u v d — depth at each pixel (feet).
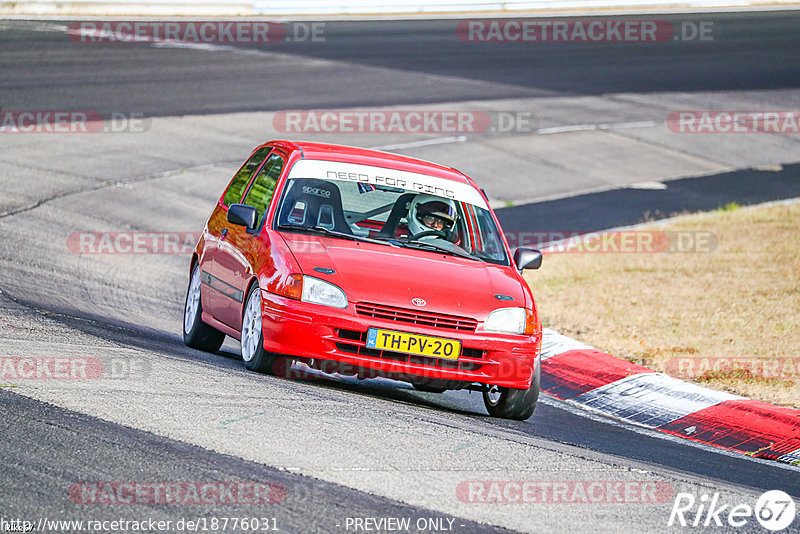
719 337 123.13
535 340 85.51
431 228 94.73
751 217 201.87
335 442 64.95
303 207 92.84
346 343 80.64
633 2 481.05
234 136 233.76
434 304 82.43
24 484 52.31
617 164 250.98
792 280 151.94
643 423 96.17
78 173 192.95
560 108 295.89
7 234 144.97
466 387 90.84
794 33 444.96
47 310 103.24
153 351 90.22
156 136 226.58
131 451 58.85
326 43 356.59
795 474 81.25
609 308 137.18
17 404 65.57
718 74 359.46
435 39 382.22
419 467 62.28
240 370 86.02
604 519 57.36
